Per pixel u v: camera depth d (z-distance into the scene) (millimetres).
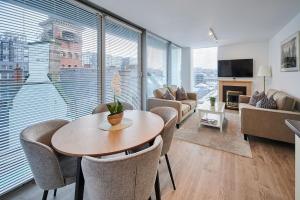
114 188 948
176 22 3660
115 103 1773
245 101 4848
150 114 2117
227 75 6242
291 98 2943
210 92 6871
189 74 6828
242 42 5832
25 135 1301
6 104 1847
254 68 5871
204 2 2719
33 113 2088
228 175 2119
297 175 1232
